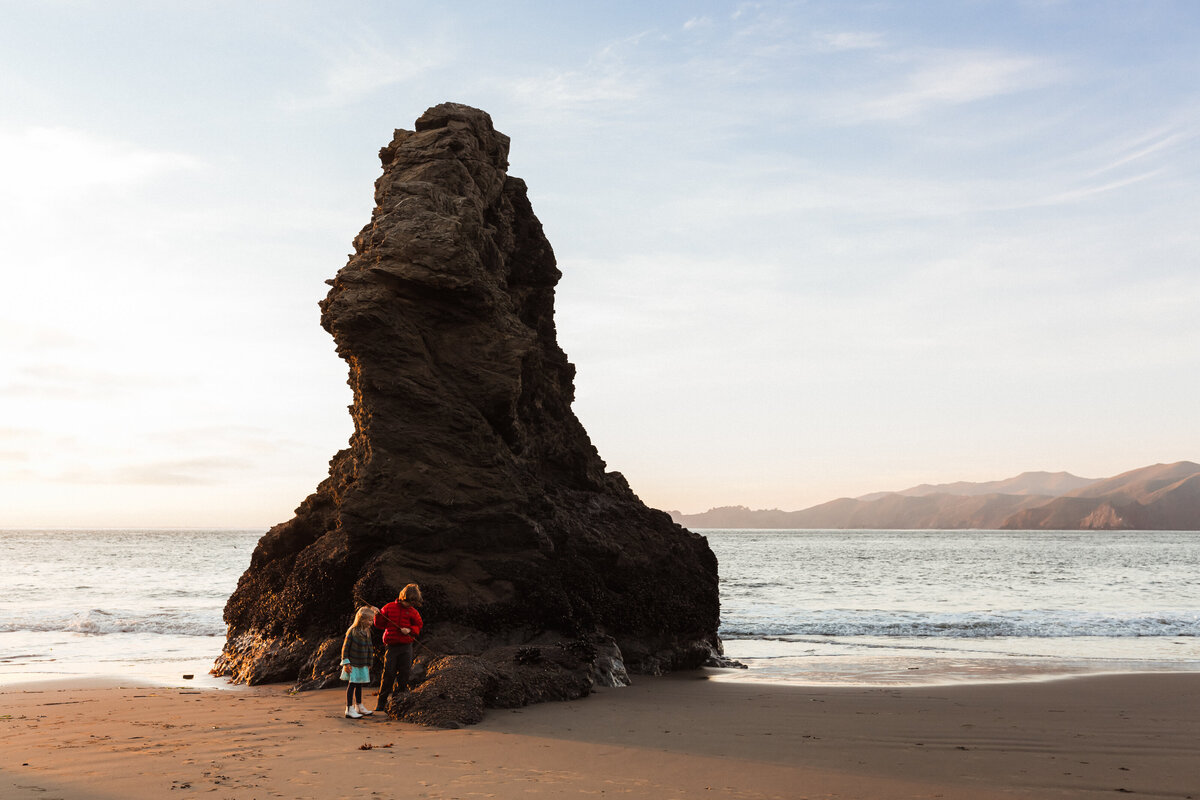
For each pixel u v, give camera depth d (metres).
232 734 12.88
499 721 14.19
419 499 20.41
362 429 21.83
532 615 19.92
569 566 21.66
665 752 11.98
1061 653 28.08
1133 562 102.38
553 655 18.11
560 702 16.44
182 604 45.16
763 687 19.31
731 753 12.03
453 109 24.52
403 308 21.48
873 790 10.12
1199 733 14.00
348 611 20.03
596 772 10.73
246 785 9.82
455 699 14.34
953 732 13.92
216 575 68.88
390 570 19.28
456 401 21.61
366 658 14.77
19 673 22.94
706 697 17.61
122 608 42.31
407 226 21.52
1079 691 18.86
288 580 21.47
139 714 14.79
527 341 23.05
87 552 115.88
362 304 20.88
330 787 9.77
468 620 19.08
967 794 10.00
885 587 59.88
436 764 10.96
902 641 31.83
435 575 19.84
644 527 24.75
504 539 21.09
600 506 24.72
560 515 22.89
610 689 18.55
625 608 22.19
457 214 22.25
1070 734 13.83
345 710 15.26
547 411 26.09
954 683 20.48
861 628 35.38
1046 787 10.36
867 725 14.48
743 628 35.44
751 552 136.62
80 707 15.66
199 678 21.77
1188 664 24.95
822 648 29.61
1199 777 10.92
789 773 10.88
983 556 121.44
